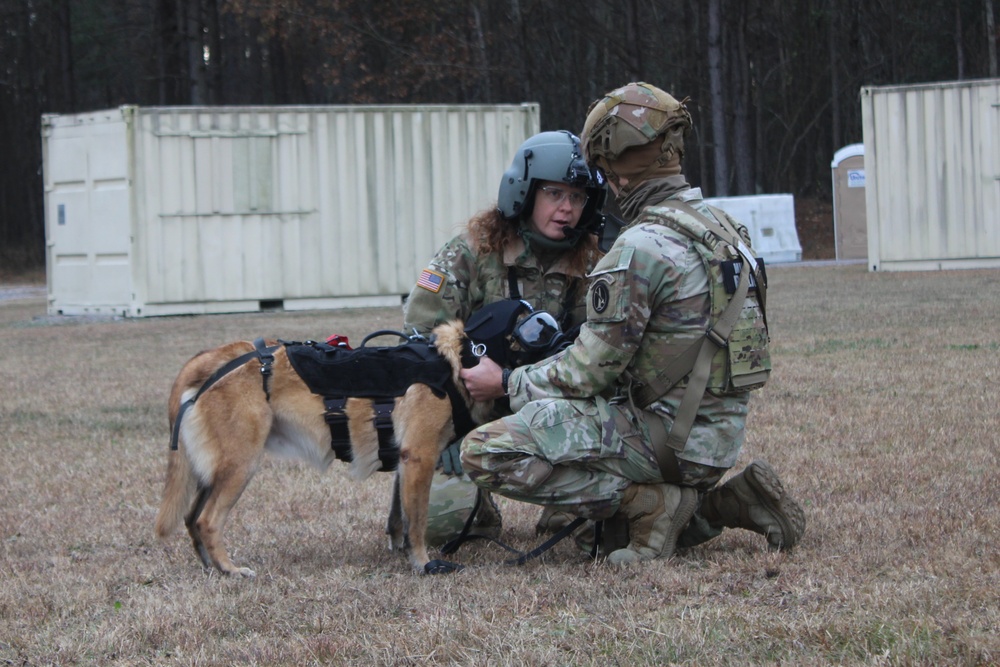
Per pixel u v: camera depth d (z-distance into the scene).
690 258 5.23
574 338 5.86
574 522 5.77
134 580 5.64
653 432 5.33
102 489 7.84
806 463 7.69
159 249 21.28
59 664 4.39
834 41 54.09
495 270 6.21
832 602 4.67
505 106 22.12
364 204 21.86
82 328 20.03
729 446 5.42
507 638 4.39
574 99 51.62
